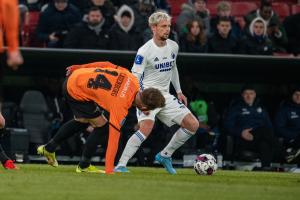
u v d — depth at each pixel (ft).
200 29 178.70
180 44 178.81
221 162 173.99
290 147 182.19
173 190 91.97
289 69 180.45
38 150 125.08
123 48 176.45
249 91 177.27
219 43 180.96
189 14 192.13
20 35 182.29
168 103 129.29
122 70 112.27
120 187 93.50
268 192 93.86
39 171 117.91
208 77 192.13
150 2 189.88
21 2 204.74
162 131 171.01
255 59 175.73
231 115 177.37
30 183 96.07
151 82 129.80
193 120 128.57
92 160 170.60
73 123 122.83
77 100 116.98
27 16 194.39
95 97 113.09
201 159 128.98
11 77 186.19
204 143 174.91
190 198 84.33
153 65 128.88
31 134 173.17
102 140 120.37
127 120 169.68
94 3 186.19
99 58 172.65
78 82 115.34
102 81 111.86
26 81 186.70
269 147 176.04
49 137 173.68
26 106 175.11
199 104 178.70
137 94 110.22
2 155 120.26
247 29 186.50
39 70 183.62
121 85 110.11
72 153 170.71
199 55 173.99
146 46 128.57
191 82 180.34
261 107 178.29
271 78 190.80
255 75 188.85
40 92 177.06
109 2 187.01
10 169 119.44
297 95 182.91
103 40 176.14
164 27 127.24
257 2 222.07
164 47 129.29
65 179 102.27
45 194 85.20
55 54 171.73
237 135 176.55
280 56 176.86
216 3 219.82
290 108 183.11
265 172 154.81
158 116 131.54
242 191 93.81
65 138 124.06
